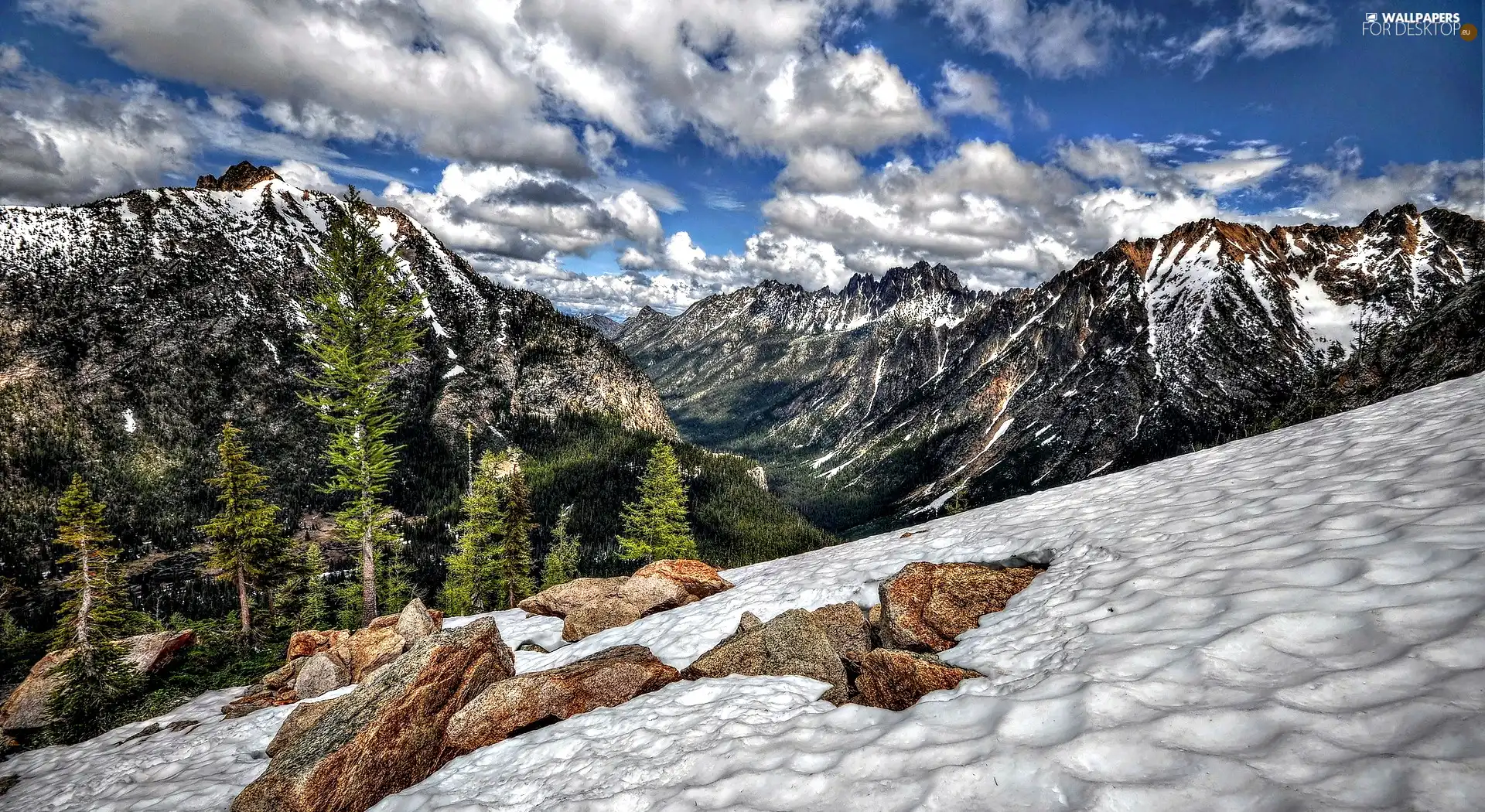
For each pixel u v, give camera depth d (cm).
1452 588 371
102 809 928
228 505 3403
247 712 1357
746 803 405
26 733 1778
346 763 715
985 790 332
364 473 2616
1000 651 568
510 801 554
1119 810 285
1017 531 995
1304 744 288
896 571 1026
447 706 837
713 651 865
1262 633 392
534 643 1517
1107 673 416
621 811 454
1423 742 264
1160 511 816
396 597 5594
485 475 4909
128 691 1944
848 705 536
